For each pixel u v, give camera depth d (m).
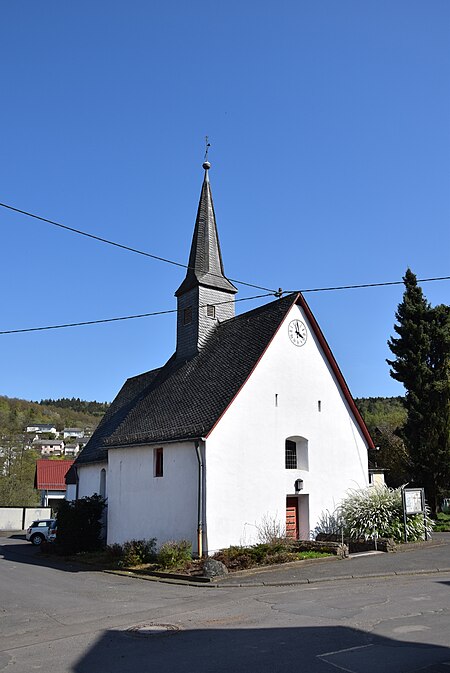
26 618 13.47
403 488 23.30
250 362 23.28
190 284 28.95
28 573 22.45
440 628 10.13
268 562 18.91
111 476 27.44
